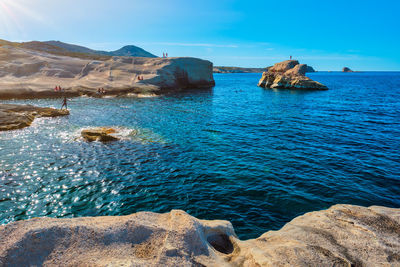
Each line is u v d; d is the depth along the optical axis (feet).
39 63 197.67
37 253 14.10
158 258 14.23
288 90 233.96
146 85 186.60
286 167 46.91
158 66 223.71
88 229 15.80
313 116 101.30
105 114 100.37
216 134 71.51
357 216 21.88
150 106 125.08
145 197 35.96
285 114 106.01
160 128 77.71
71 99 147.74
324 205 33.83
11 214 31.42
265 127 80.89
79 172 44.24
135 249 15.39
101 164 48.01
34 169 45.16
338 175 43.27
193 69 247.09
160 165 47.80
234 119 94.32
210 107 125.08
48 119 88.74
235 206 33.58
